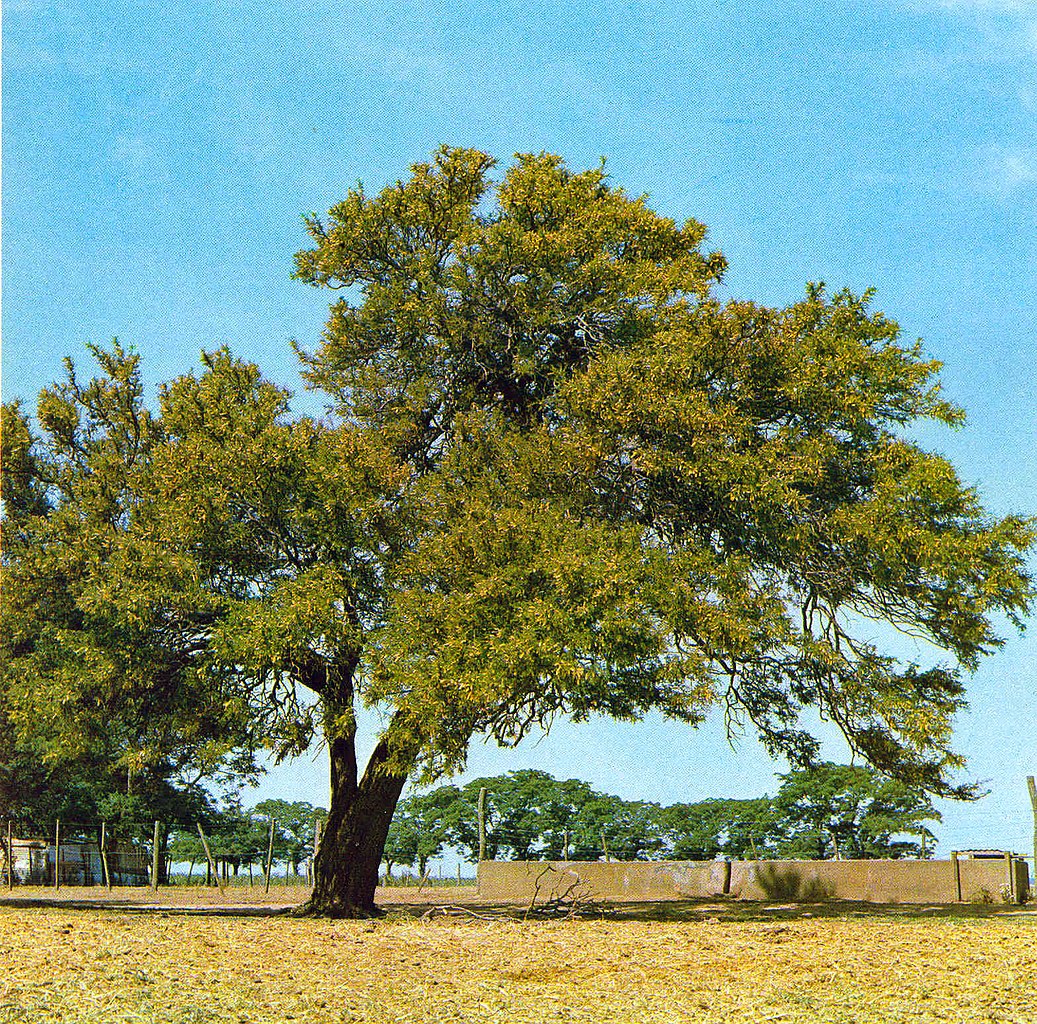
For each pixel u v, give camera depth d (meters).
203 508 22.19
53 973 13.31
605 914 23.73
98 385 27.80
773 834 41.69
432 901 30.61
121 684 23.22
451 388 25.75
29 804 32.25
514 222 25.61
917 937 17.20
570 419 22.97
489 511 21.25
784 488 21.03
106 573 23.00
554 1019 11.67
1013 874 26.83
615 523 22.19
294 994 12.70
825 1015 11.72
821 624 23.23
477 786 47.12
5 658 25.03
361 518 22.08
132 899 32.66
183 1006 11.85
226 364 24.98
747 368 22.33
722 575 20.83
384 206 26.42
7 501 27.22
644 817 45.22
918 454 22.02
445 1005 12.32
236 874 50.03
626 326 24.44
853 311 23.31
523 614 19.59
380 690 20.47
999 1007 12.04
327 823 24.39
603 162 27.03
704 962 14.99
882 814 39.19
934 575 21.70
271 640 20.94
